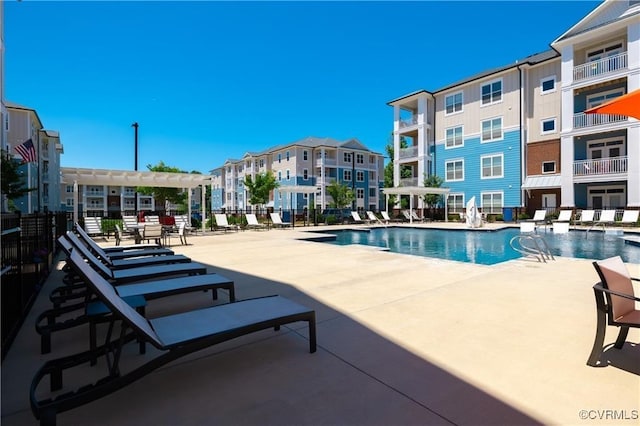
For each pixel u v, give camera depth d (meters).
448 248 12.38
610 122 19.61
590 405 2.15
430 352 2.95
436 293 4.83
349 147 44.28
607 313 2.61
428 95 29.69
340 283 5.52
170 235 14.70
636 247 11.80
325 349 3.04
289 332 3.44
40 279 5.73
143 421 2.03
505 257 10.28
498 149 26.08
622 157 19.25
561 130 21.45
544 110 24.12
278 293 4.95
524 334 3.31
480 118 27.14
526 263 7.20
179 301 4.62
